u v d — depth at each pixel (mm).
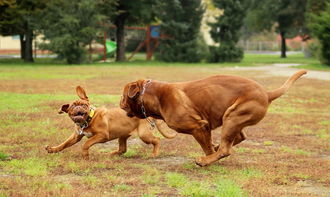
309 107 17797
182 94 8180
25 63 47156
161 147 10164
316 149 10422
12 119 13539
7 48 72938
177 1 51719
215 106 8062
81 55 47938
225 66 45781
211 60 53500
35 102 17453
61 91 21906
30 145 10000
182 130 8266
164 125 12828
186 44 52938
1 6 44312
